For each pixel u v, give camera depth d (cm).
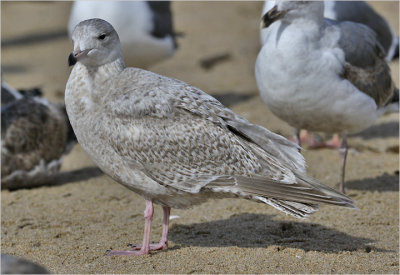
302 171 708
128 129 688
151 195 716
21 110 1023
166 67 1688
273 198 691
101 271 683
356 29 922
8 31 2050
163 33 1325
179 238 788
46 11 2269
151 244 750
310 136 1188
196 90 715
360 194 946
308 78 859
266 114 1342
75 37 707
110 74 708
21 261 506
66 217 875
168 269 684
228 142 696
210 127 695
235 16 2164
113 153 700
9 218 868
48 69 1692
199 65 1700
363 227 820
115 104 693
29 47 1891
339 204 677
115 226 840
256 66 911
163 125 688
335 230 810
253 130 707
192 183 695
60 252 743
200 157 691
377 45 949
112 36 709
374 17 1181
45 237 798
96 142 705
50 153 1027
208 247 749
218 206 910
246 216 866
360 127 921
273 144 710
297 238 777
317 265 692
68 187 1018
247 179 693
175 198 717
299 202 685
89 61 702
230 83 1574
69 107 714
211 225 834
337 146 1174
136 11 1258
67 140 1086
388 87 964
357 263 700
